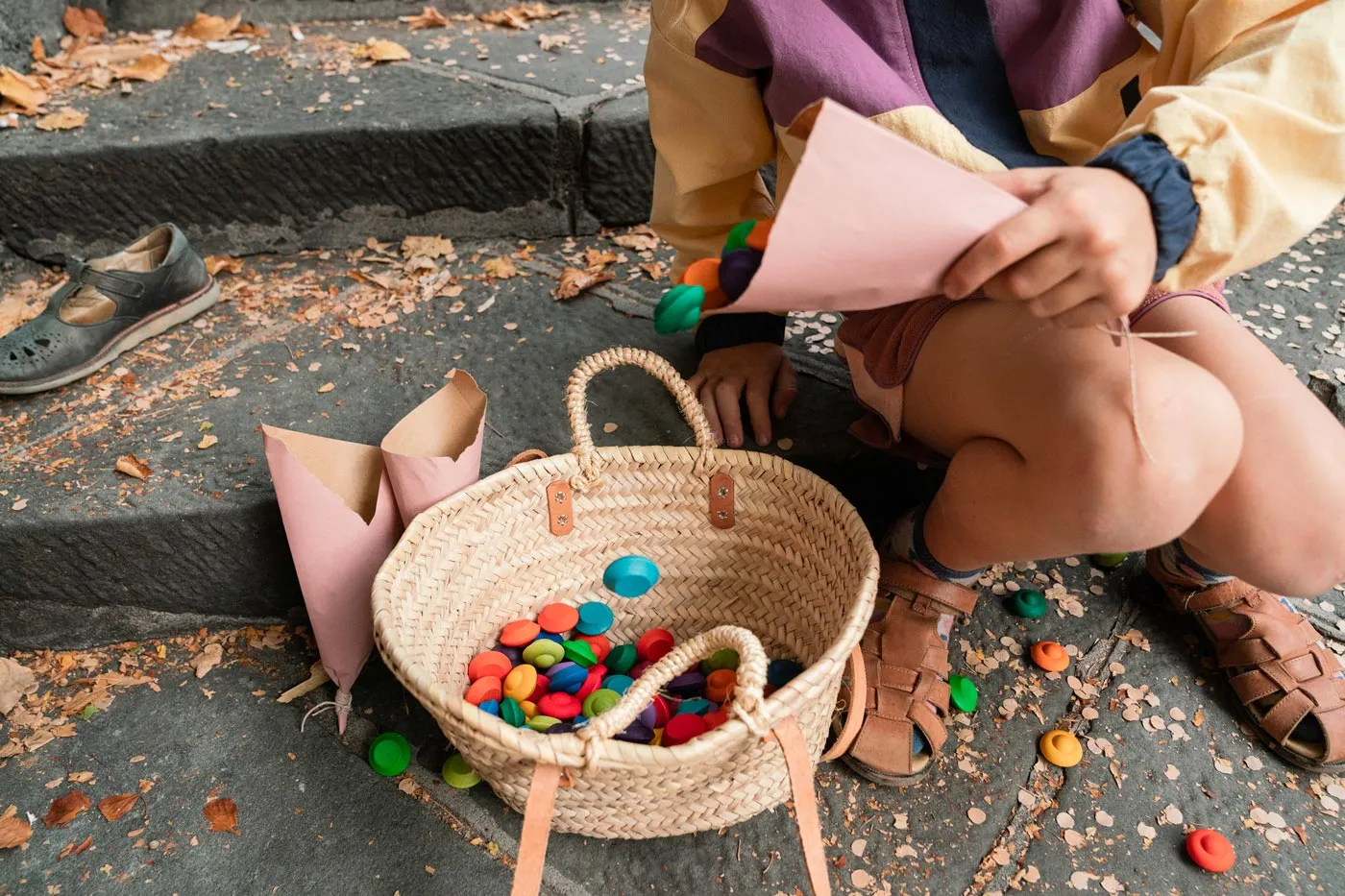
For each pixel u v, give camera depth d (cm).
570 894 104
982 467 98
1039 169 71
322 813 111
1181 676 126
